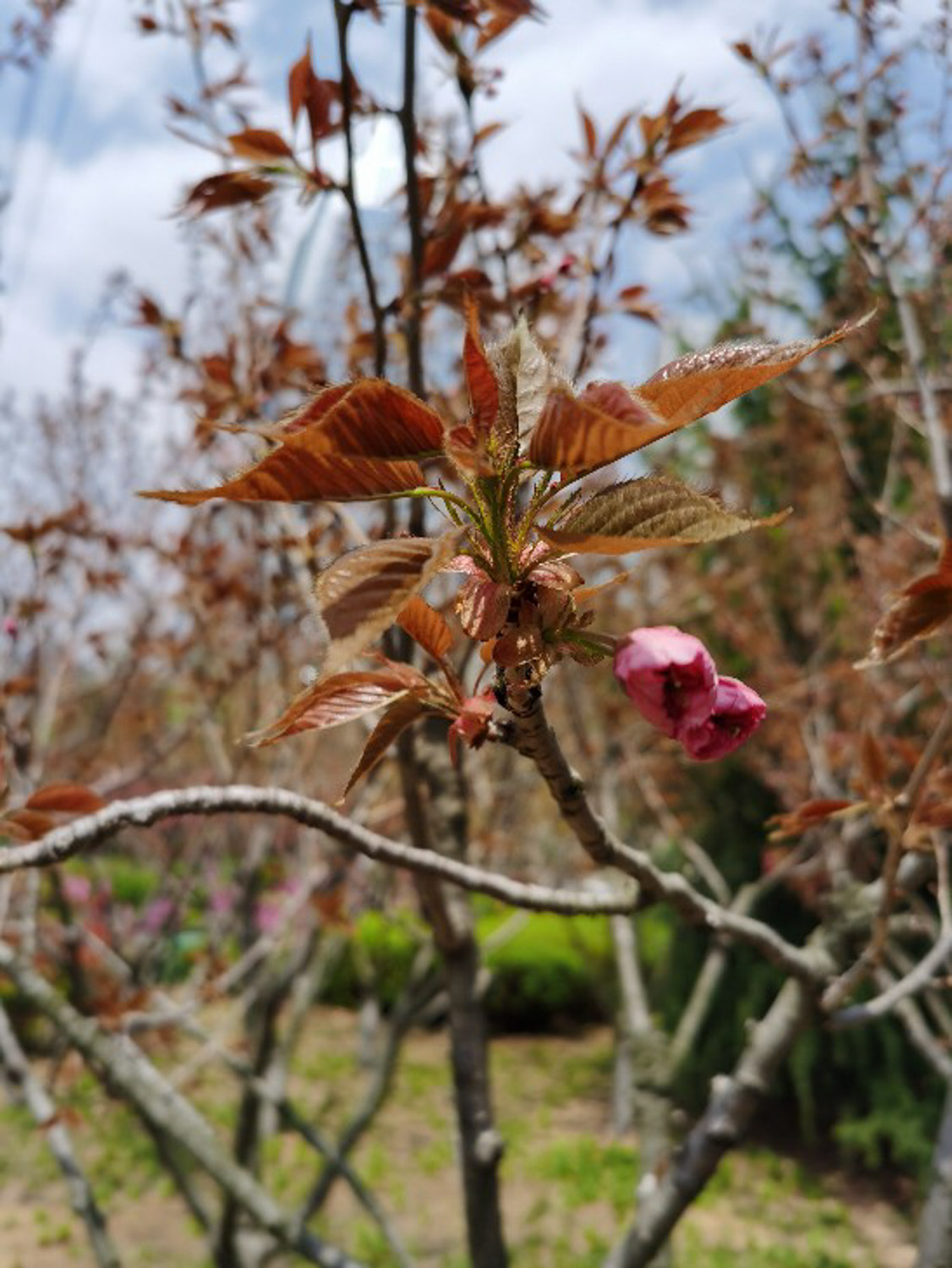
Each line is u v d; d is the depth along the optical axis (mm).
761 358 959
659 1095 3938
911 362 3193
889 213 4098
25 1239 6730
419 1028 11641
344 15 1968
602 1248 6668
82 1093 7879
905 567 4902
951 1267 2596
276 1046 5199
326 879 4980
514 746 1306
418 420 993
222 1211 3803
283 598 4246
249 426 959
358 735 5016
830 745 5012
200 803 1510
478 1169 2508
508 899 1725
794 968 2029
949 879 2982
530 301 2508
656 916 8648
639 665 1029
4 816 1566
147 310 3145
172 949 6082
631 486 975
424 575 909
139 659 5195
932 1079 7770
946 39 3564
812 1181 8062
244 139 2025
